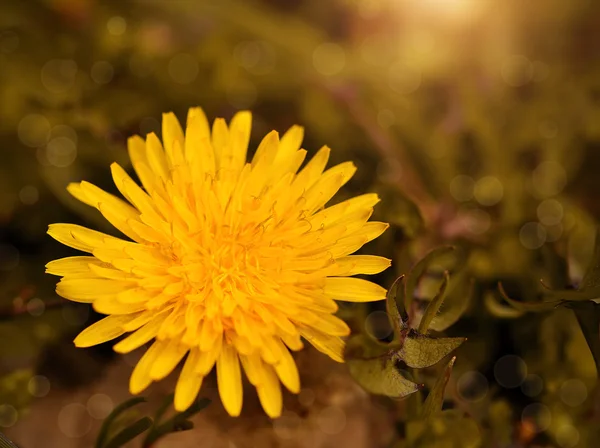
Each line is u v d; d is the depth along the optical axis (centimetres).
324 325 12
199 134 13
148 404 14
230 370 12
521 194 16
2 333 15
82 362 15
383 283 14
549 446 14
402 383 12
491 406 14
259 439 14
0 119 16
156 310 12
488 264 15
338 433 14
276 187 13
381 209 14
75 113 16
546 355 14
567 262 14
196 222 13
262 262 13
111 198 13
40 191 16
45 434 15
